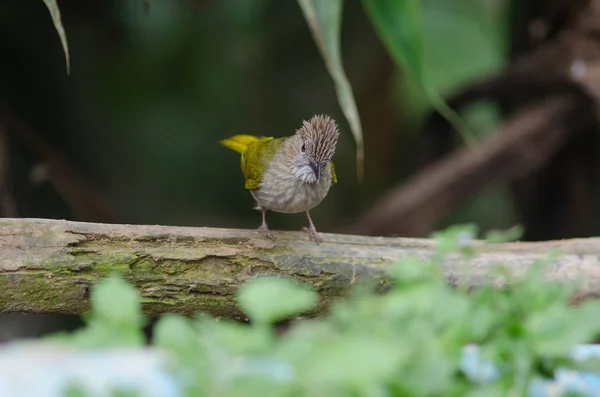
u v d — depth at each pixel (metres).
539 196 14.50
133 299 3.19
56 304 6.56
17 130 12.80
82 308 6.63
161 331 3.09
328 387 2.89
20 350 3.30
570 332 3.59
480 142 13.79
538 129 12.93
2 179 11.76
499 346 3.65
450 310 3.61
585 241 7.56
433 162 15.16
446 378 3.37
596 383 3.80
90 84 14.78
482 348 3.68
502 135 13.04
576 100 12.69
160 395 3.24
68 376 3.13
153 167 15.92
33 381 3.22
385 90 17.16
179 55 15.51
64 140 14.59
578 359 3.88
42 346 3.29
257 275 6.96
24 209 14.05
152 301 6.79
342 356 2.87
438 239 4.56
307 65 15.98
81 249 6.53
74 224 6.59
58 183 13.26
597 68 12.41
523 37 14.49
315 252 7.13
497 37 19.52
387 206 13.29
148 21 14.58
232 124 16.14
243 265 6.95
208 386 2.99
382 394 3.29
